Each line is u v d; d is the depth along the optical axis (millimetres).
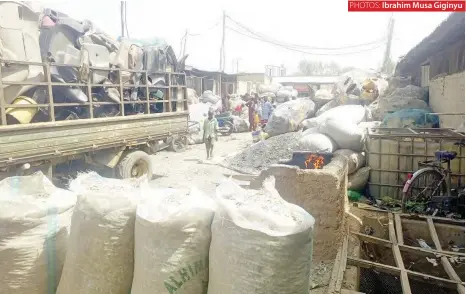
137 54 6887
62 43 5395
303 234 1589
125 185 2168
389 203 5500
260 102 17891
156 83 7238
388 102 9703
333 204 3432
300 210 1766
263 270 1565
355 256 3406
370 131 6609
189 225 1753
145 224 1783
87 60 5598
